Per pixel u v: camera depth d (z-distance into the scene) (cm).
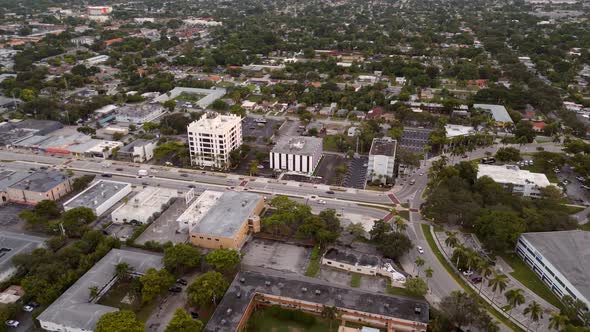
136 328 15700
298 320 17750
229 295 18238
